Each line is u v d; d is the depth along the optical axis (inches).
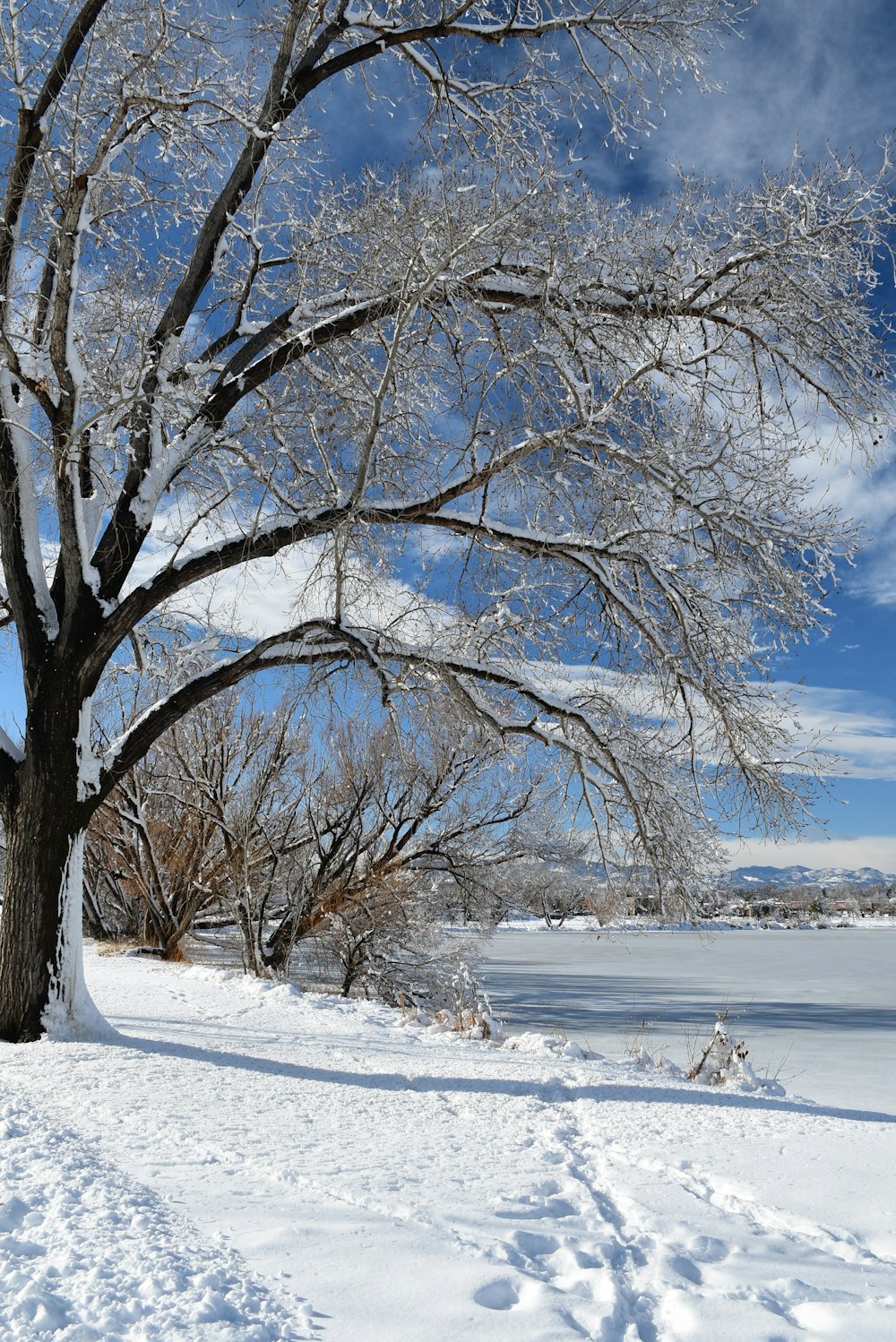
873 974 1438.2
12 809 368.2
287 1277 134.7
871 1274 150.6
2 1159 183.9
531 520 399.9
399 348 401.7
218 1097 260.8
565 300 369.4
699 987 1175.0
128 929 1009.5
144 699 574.2
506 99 435.5
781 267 376.2
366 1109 258.5
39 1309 117.6
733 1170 208.8
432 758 777.6
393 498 414.0
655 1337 124.7
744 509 377.4
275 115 414.0
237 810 817.5
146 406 383.9
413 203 350.0
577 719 379.9
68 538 378.9
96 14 361.4
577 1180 195.8
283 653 388.2
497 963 1601.9
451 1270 138.8
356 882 856.3
